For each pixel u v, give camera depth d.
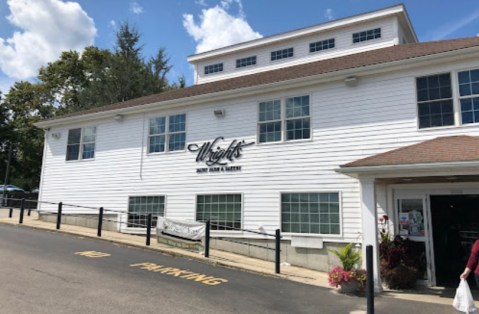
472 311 5.97
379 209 10.90
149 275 8.62
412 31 19.58
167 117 15.95
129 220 16.03
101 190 17.05
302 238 12.02
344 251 9.41
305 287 8.98
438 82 10.96
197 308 6.48
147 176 15.94
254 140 13.68
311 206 12.23
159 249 12.02
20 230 14.61
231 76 21.73
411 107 11.19
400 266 9.54
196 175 14.76
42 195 18.81
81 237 13.81
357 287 8.71
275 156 13.16
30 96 42.50
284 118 13.22
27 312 5.70
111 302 6.45
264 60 20.94
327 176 12.12
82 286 7.31
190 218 14.55
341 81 12.40
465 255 12.09
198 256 11.46
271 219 12.85
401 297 8.59
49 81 42.94
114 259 10.12
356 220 11.41
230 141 14.20
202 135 14.92
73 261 9.47
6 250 10.27
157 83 39.16
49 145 19.27
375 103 11.75
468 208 12.30
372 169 9.30
